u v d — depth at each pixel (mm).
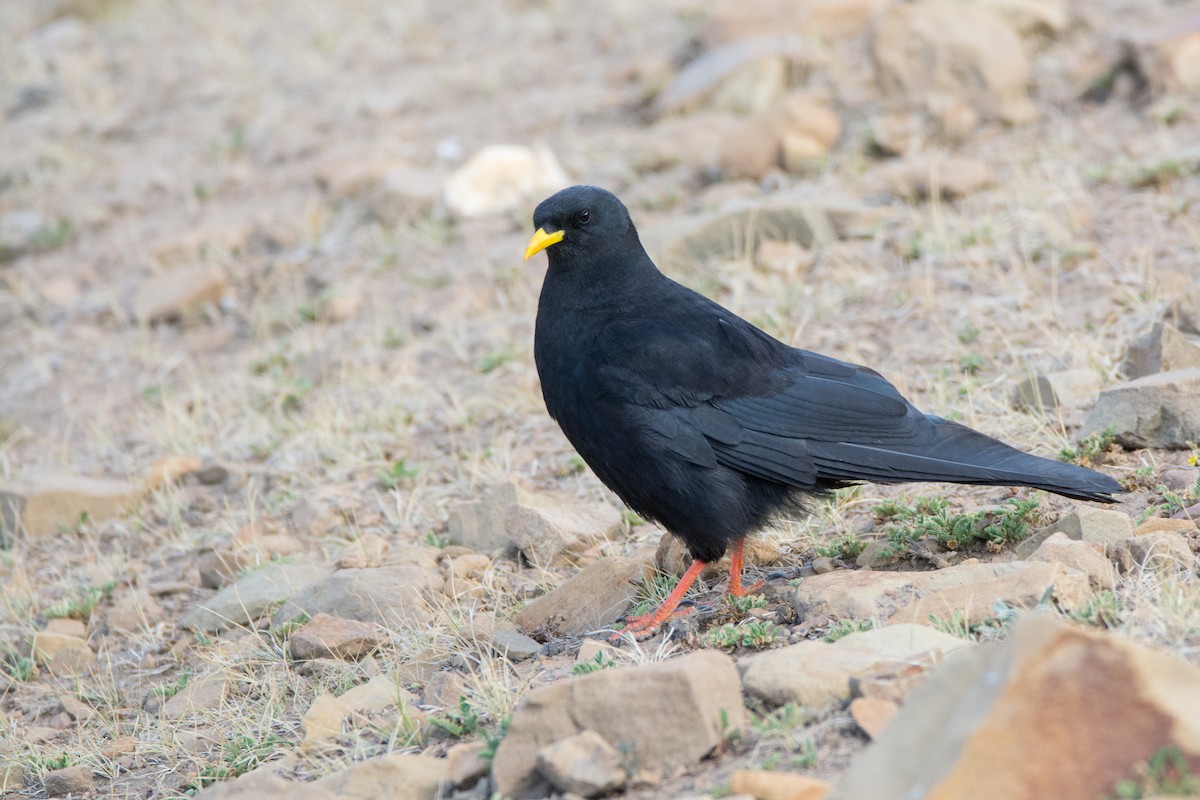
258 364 15328
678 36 21375
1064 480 7926
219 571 11312
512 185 17734
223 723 8688
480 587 9812
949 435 8562
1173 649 6500
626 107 19797
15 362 16938
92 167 21594
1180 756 5137
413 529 11430
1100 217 14117
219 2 26953
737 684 6609
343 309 15969
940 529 8773
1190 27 16531
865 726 6188
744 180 16953
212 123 22219
